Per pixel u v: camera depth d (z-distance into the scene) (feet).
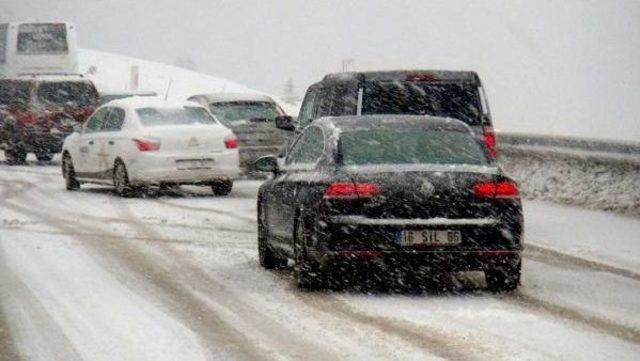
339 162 96.17
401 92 138.31
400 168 94.27
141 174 187.52
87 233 138.10
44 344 74.95
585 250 122.62
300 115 161.99
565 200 172.14
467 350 72.54
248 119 224.33
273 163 111.96
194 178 189.88
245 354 71.82
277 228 105.60
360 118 103.71
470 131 101.91
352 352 72.13
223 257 117.39
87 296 93.20
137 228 143.84
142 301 90.89
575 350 72.79
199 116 195.72
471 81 139.44
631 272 107.65
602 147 165.99
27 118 279.69
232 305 89.56
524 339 76.13
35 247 124.36
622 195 161.89
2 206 173.88
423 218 93.04
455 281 102.89
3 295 93.61
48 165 286.87
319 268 94.73
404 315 85.30
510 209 94.27
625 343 75.10
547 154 180.14
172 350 73.05
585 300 92.38
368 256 92.89
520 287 99.19
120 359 70.69
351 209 93.04
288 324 81.61
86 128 205.67
